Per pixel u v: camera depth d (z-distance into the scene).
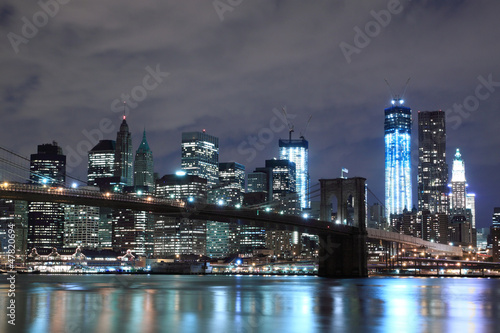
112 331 70.06
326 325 78.06
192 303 107.25
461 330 74.69
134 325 75.25
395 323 80.69
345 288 165.62
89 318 81.50
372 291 151.00
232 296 127.94
